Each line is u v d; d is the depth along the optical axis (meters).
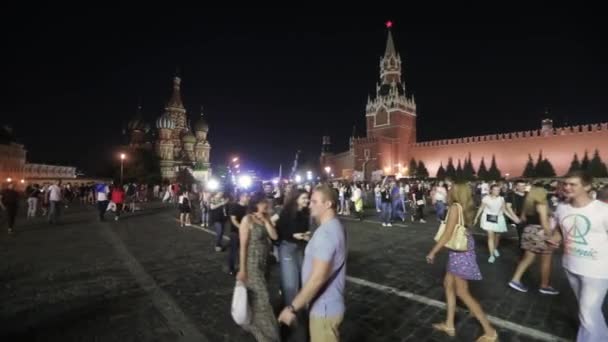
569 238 3.88
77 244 10.93
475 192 28.14
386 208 15.14
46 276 7.33
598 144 48.03
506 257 9.16
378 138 65.38
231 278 7.21
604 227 3.64
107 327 4.91
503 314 5.34
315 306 2.80
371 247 10.36
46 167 65.00
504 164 57.16
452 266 4.50
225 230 14.18
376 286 6.69
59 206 16.41
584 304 3.72
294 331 4.08
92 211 22.97
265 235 4.11
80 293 6.29
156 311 5.47
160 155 78.06
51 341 4.50
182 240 11.66
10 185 13.32
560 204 4.16
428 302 5.86
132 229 14.30
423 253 9.55
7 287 6.60
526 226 6.52
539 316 5.25
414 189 18.98
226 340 4.53
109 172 71.12
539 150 53.62
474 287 6.59
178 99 85.06
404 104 70.75
